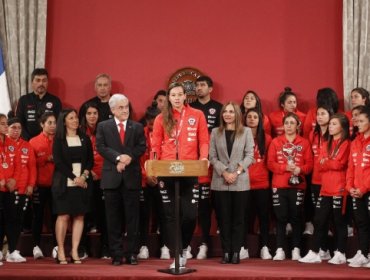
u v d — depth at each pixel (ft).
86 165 24.61
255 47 29.73
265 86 29.78
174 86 22.16
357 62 29.14
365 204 23.67
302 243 26.63
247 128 24.49
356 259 23.29
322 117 25.77
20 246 26.89
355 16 29.14
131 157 23.16
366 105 25.98
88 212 24.47
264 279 20.12
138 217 23.52
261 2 29.84
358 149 23.88
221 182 24.11
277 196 26.00
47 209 28.40
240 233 24.06
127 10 29.81
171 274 20.71
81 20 29.81
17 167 25.16
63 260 23.98
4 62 29.04
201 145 22.25
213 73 29.81
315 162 26.11
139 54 29.81
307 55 29.71
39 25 29.17
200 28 29.73
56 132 24.48
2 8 29.17
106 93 28.22
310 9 29.81
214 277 20.20
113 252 23.35
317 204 25.00
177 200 20.90
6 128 24.58
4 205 24.88
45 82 28.30
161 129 22.39
